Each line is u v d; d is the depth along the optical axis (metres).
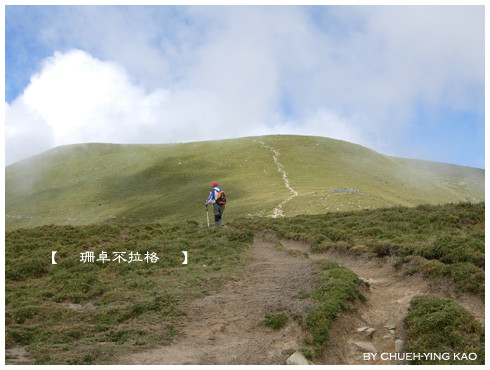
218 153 123.25
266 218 27.30
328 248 15.20
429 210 19.16
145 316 8.57
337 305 7.96
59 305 9.75
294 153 111.69
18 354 6.70
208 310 8.86
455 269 9.27
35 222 93.38
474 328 6.85
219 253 15.48
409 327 7.34
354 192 57.53
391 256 12.41
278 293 9.42
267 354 6.72
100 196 107.25
